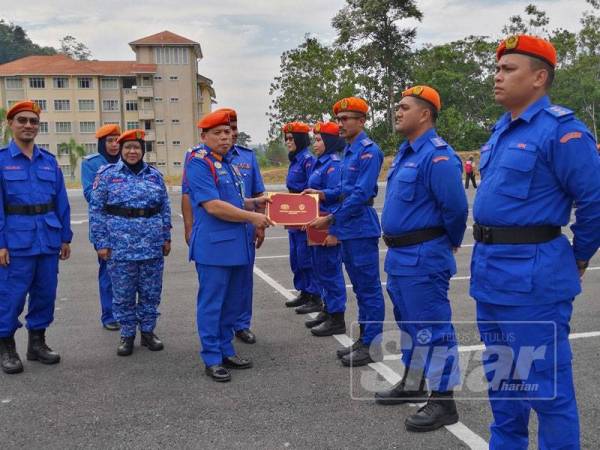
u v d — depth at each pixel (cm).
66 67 5750
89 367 469
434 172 341
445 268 354
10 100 5741
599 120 4734
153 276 510
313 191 509
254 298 691
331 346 509
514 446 288
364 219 448
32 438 347
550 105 264
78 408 389
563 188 257
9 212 456
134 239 493
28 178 461
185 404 392
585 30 4766
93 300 696
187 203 530
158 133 5706
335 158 549
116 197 494
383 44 4341
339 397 398
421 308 354
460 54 5388
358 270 453
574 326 546
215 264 432
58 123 5781
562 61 4825
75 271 877
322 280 538
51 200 475
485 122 5347
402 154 367
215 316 441
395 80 4516
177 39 5600
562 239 264
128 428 358
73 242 1184
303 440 338
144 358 489
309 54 4303
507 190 261
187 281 785
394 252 362
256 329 566
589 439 329
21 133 457
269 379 435
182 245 1112
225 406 388
